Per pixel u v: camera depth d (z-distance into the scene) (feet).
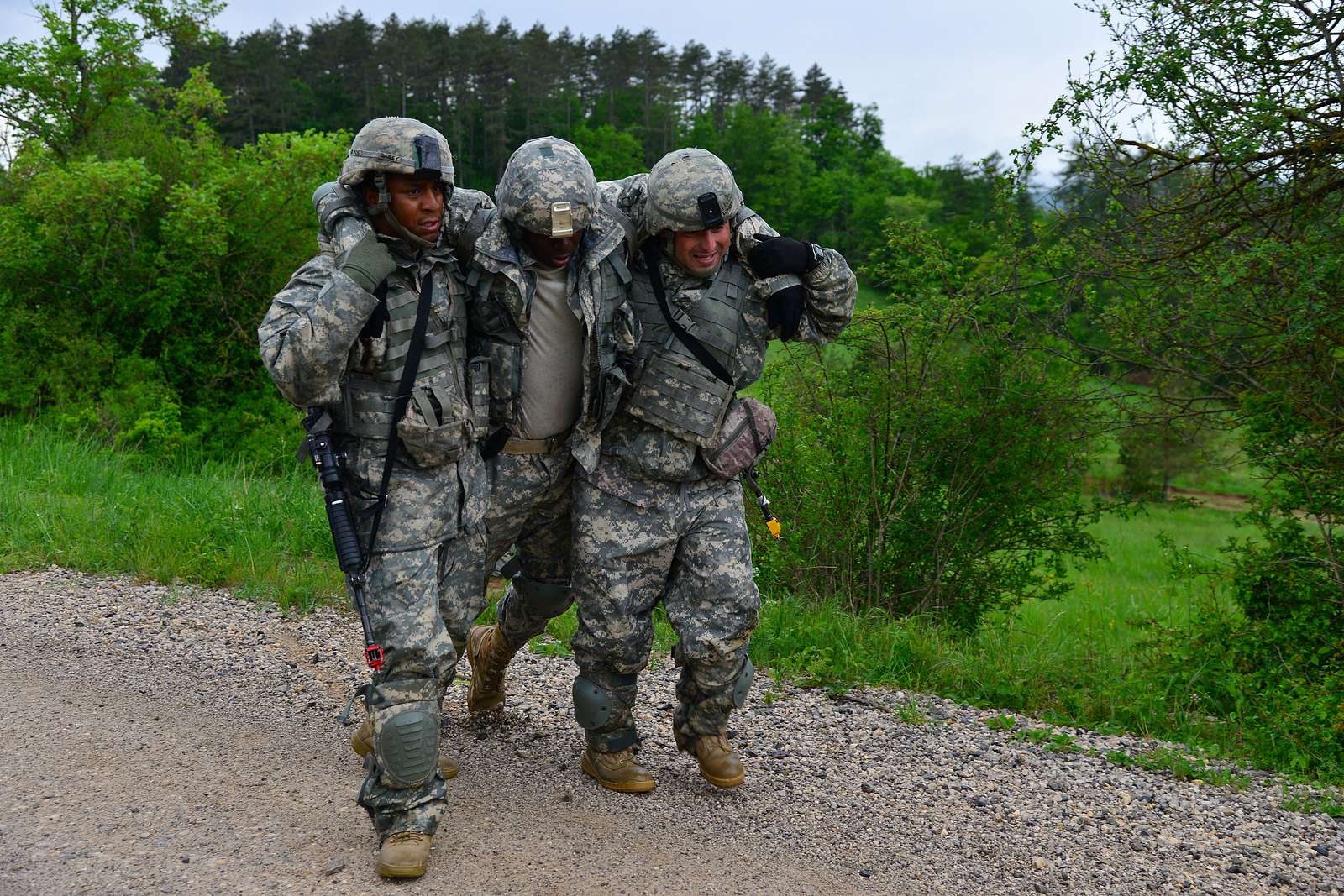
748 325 12.15
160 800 11.60
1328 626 19.97
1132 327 23.97
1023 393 24.97
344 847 10.80
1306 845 12.78
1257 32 19.81
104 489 30.53
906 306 25.53
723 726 13.04
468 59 294.46
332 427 10.93
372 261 10.11
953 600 26.58
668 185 11.37
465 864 10.62
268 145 55.67
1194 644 20.80
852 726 16.14
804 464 26.13
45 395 52.01
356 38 291.38
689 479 12.34
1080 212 24.72
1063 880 11.46
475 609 12.03
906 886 11.10
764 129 324.39
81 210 51.13
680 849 11.46
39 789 11.68
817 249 12.01
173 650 16.99
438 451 10.78
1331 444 20.65
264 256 55.26
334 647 17.75
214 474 41.88
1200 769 15.42
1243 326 22.30
